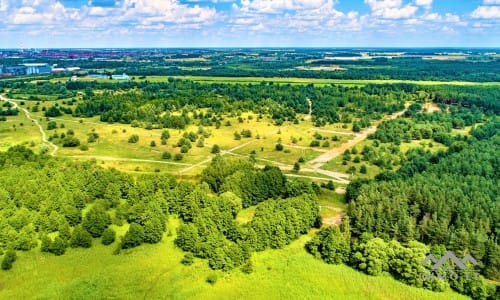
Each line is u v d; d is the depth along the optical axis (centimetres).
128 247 11781
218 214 12688
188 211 13562
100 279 10456
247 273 10906
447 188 14112
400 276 10881
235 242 12219
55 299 9831
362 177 18562
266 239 12112
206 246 11444
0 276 10519
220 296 10100
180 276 10681
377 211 12875
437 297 10206
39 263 11025
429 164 18088
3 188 13700
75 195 13875
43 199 13525
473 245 11338
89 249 11681
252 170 16625
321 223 13812
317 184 17512
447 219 12531
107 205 13975
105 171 15775
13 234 11475
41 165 16500
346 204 15638
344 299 10125
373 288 10519
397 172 18038
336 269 11238
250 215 14400
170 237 12475
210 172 16262
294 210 12900
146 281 10481
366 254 11200
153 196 13912
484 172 16250
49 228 12369
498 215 12356
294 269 11169
